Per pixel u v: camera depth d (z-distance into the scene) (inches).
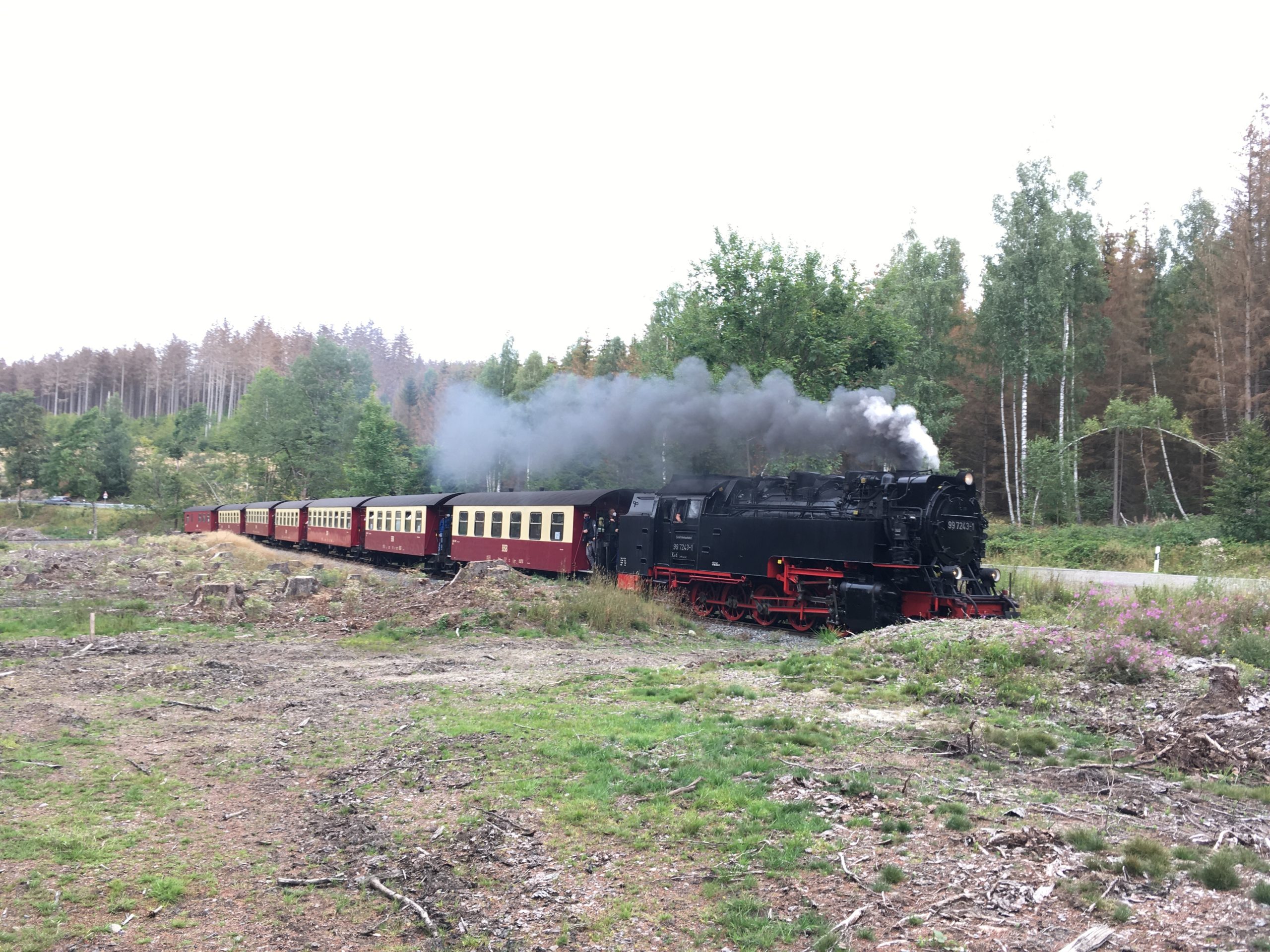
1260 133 1382.9
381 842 230.8
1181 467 1642.5
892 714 352.8
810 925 173.5
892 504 597.0
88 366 5492.1
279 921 189.3
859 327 1108.5
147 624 635.5
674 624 681.0
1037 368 1407.5
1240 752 274.4
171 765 305.7
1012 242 1430.9
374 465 2055.9
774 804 242.2
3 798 265.3
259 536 1823.3
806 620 656.4
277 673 474.6
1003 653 404.8
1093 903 174.9
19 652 510.6
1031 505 1402.6
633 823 235.9
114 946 177.9
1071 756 289.3
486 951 173.0
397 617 666.2
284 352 4749.0
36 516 2928.2
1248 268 1346.0
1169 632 461.1
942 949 160.9
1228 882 179.5
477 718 362.6
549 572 911.0
